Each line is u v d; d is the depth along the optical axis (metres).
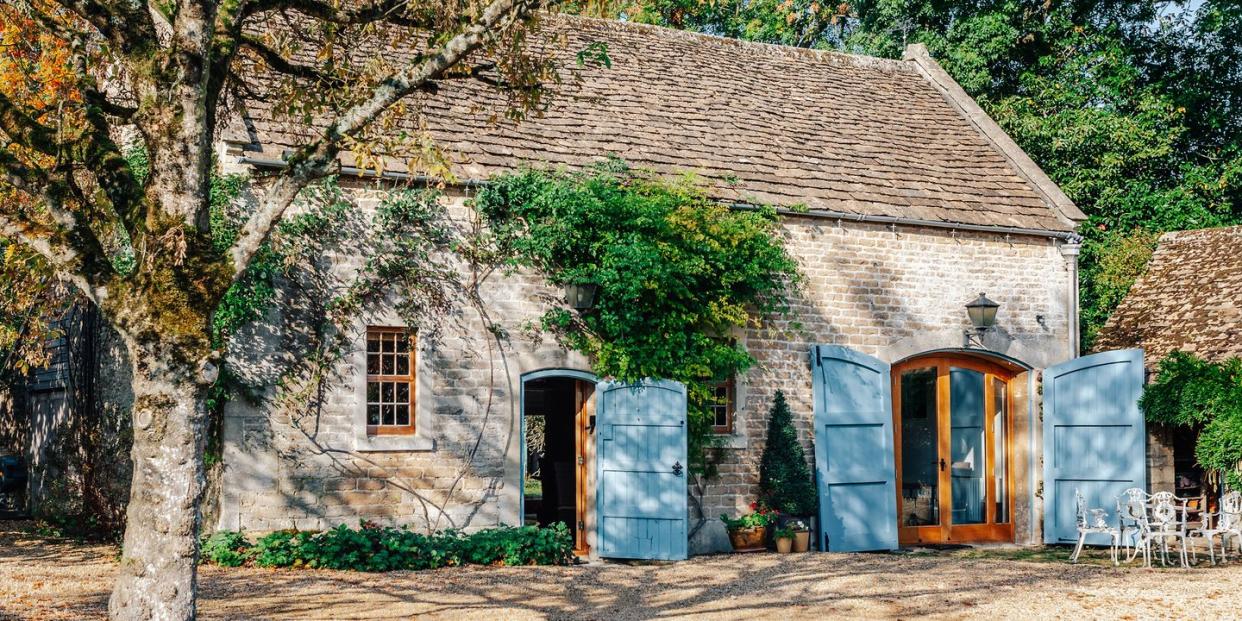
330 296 12.84
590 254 14.00
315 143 7.89
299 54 14.14
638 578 12.24
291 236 12.64
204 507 12.63
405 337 13.36
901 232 16.12
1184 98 25.92
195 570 7.24
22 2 10.28
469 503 13.38
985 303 15.95
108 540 14.44
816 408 15.27
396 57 14.73
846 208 15.73
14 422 19.83
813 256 15.55
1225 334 17.02
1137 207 23.38
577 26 18.14
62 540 14.65
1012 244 16.83
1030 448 16.73
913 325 16.08
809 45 26.42
